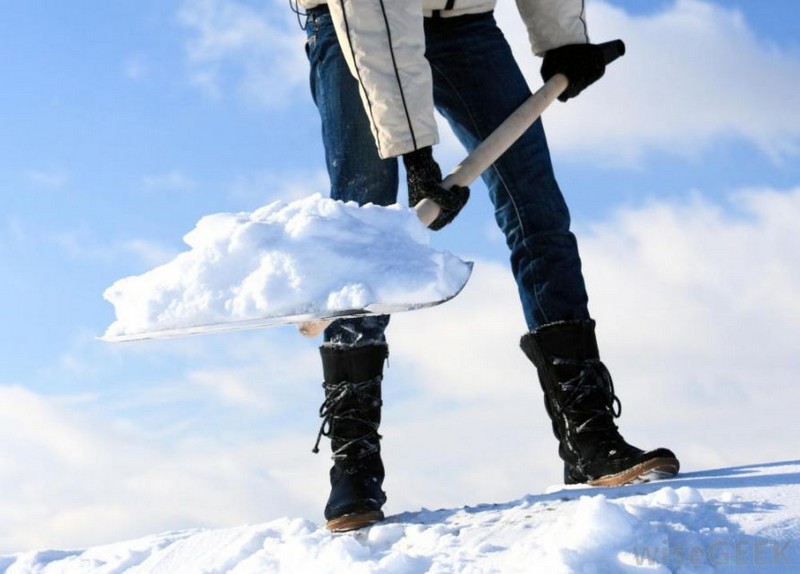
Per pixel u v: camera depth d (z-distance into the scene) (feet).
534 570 5.75
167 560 7.48
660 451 7.66
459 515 7.34
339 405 7.78
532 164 8.26
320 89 8.13
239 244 6.45
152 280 6.59
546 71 8.52
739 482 7.03
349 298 6.26
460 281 6.57
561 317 8.16
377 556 6.61
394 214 6.76
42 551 8.38
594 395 8.06
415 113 7.25
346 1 7.22
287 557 6.70
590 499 6.11
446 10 8.25
